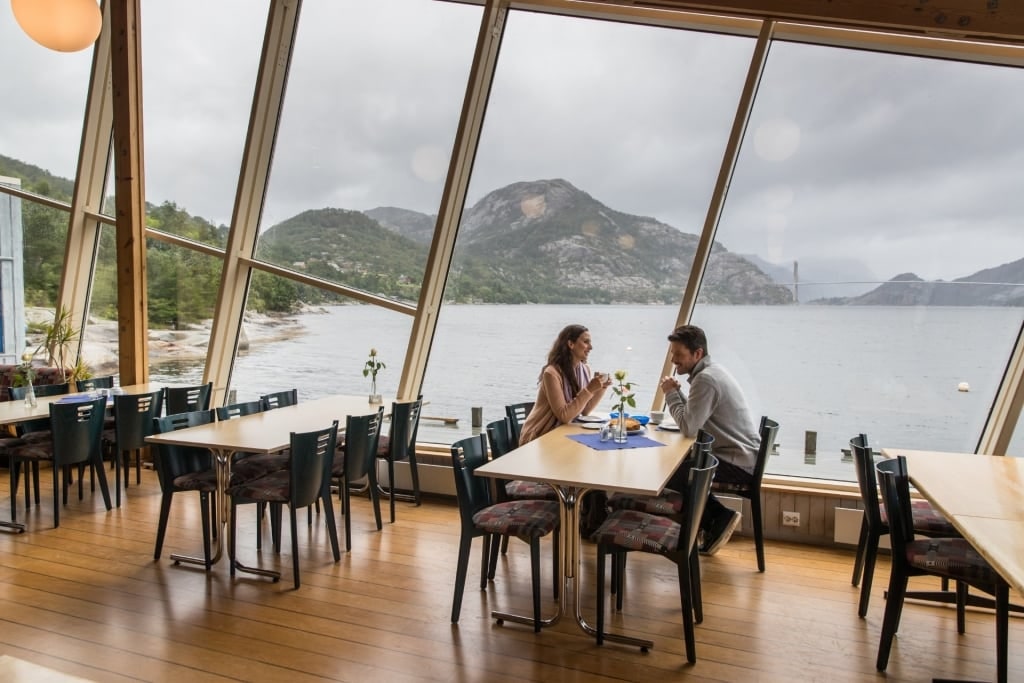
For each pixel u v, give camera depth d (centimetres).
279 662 285
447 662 287
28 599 344
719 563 417
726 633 321
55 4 387
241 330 612
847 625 332
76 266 678
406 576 382
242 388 618
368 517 495
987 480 302
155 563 396
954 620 340
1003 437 436
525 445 366
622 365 506
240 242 588
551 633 316
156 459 403
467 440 335
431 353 559
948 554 274
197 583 367
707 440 338
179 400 551
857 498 441
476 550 426
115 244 670
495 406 545
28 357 562
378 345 561
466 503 324
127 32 555
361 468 433
